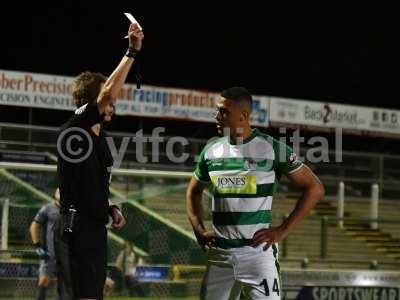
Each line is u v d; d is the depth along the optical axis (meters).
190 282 12.13
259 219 8.62
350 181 37.97
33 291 11.89
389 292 13.51
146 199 13.10
